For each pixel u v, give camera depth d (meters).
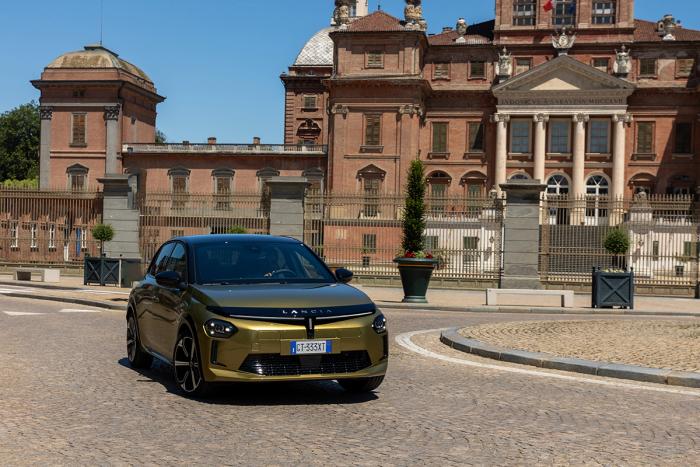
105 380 10.02
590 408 8.64
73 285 28.30
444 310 22.70
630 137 63.94
